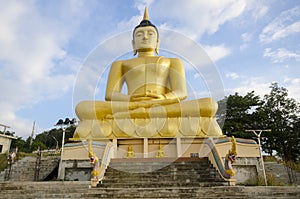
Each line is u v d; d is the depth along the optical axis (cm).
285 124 2511
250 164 1052
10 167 1198
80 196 658
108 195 657
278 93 2670
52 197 657
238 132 2325
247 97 2622
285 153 2464
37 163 1241
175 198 639
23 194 677
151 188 679
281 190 677
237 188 677
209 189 668
